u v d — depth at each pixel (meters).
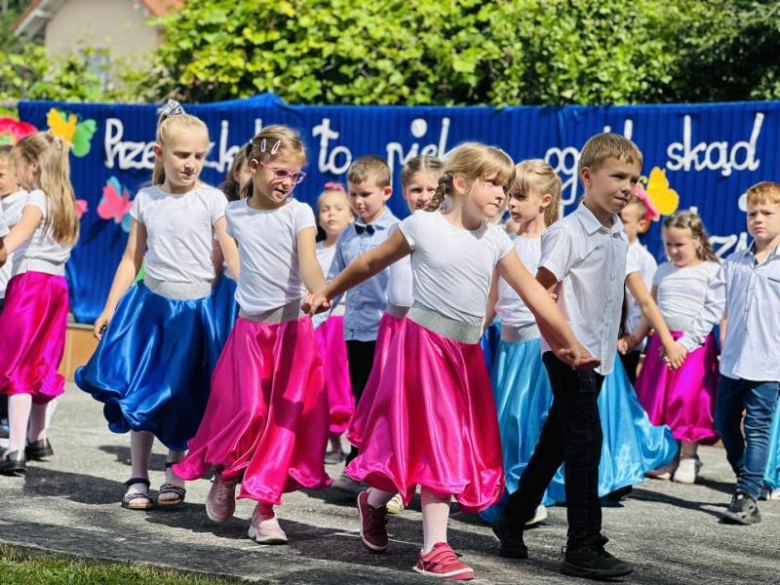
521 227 7.45
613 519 7.48
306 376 6.41
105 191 12.92
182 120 7.15
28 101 13.18
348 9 12.41
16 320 8.19
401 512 7.34
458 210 5.79
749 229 7.91
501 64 11.73
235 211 6.50
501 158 5.71
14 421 8.06
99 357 7.07
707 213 10.66
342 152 11.97
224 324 8.07
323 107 12.02
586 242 5.93
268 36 12.59
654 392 9.30
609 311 6.03
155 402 6.94
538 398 7.23
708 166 10.65
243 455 6.20
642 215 9.56
